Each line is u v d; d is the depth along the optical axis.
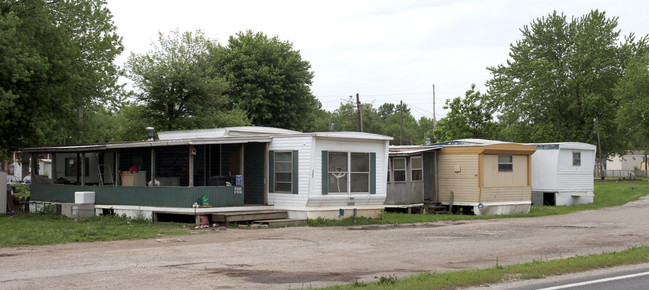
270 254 12.71
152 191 19.70
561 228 19.30
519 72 59.12
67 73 23.81
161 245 14.08
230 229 17.91
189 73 38.81
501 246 14.41
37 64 22.02
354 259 12.10
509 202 26.84
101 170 24.62
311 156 19.72
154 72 38.09
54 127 25.58
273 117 50.75
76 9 25.75
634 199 36.03
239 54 49.91
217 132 22.00
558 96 56.09
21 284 9.01
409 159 26.16
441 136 45.66
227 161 21.98
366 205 21.70
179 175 22.17
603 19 57.97
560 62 57.53
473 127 42.81
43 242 14.23
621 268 11.06
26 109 24.16
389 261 11.88
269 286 9.09
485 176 26.08
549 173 32.00
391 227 19.31
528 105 57.66
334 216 20.56
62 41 23.89
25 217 21.92
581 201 32.91
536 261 11.49
